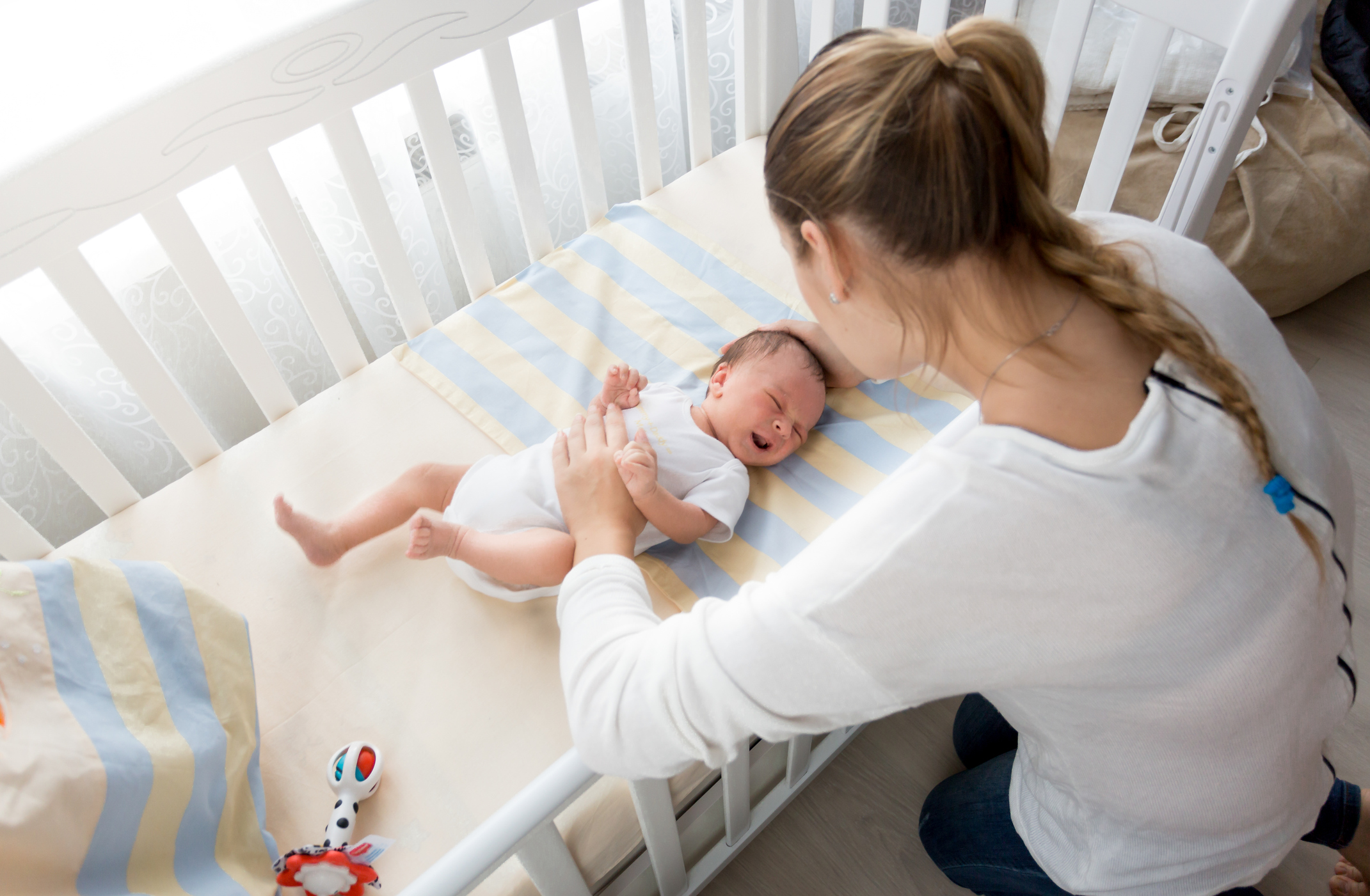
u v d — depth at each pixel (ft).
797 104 1.84
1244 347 2.06
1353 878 4.09
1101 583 1.74
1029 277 1.81
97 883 2.42
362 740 3.46
